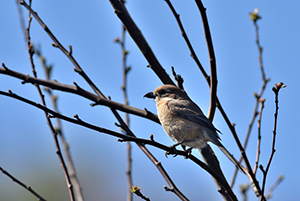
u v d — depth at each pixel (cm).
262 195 869
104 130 815
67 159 1047
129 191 966
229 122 942
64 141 1065
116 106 954
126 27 996
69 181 907
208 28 904
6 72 822
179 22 962
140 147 957
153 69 1048
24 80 838
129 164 992
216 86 960
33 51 977
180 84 1054
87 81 981
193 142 1089
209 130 1058
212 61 934
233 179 1002
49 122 942
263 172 863
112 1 980
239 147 914
